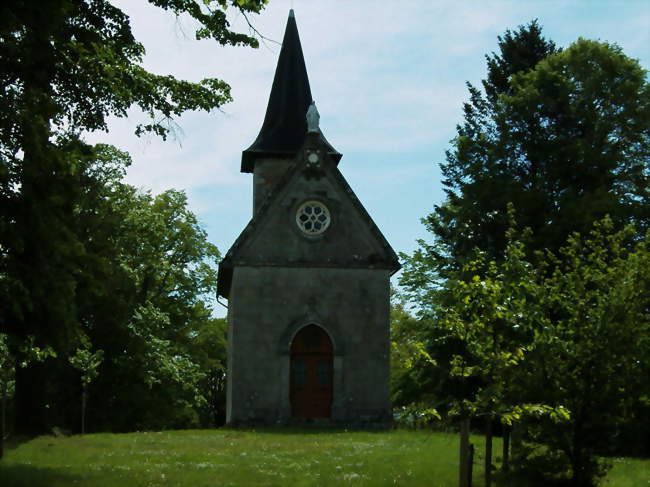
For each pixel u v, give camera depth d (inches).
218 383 2714.1
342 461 759.7
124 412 1764.3
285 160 1550.2
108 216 1596.9
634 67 1460.4
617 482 669.9
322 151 1395.2
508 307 618.5
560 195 1374.3
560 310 657.6
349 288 1364.4
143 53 844.6
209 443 963.3
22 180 640.4
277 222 1368.1
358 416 1330.0
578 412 625.0
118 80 828.6
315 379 1348.4
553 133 1439.5
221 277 1450.5
